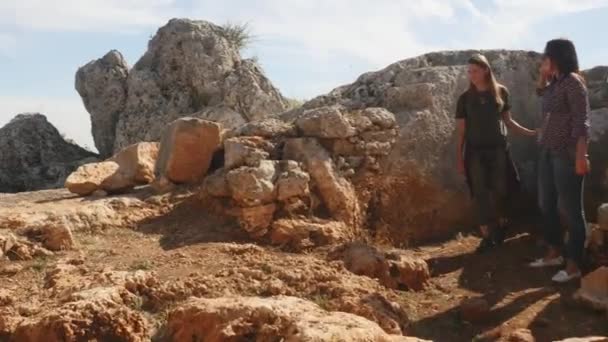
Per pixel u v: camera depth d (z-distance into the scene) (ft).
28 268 18.92
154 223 22.62
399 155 24.90
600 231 20.72
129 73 51.78
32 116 53.83
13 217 21.27
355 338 12.49
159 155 26.17
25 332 14.29
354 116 24.89
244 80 49.32
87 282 16.89
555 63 18.98
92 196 25.05
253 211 21.75
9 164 51.65
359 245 20.45
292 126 24.98
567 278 19.67
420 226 24.72
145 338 14.80
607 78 27.48
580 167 18.54
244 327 13.65
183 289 16.81
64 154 53.36
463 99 22.18
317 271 18.34
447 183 25.46
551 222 20.42
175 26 50.96
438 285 19.92
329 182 23.00
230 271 18.19
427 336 16.70
